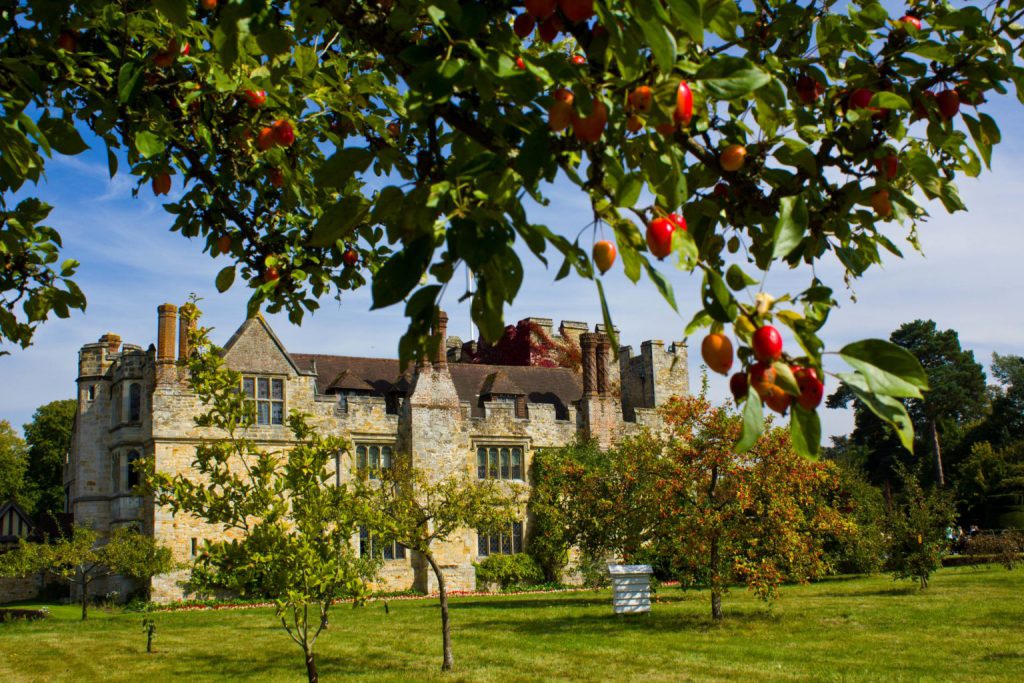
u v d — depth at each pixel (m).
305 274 6.16
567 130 2.75
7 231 5.34
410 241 2.85
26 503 59.75
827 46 3.54
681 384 51.81
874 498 36.84
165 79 4.90
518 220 2.54
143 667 16.91
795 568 19.83
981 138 3.58
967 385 69.25
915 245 3.91
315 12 3.22
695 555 20.53
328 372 40.72
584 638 18.78
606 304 2.34
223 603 32.84
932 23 3.52
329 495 11.09
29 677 16.11
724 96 2.42
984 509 47.91
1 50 4.45
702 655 15.97
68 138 4.30
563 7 2.45
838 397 68.88
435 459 38.84
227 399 10.27
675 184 2.53
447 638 15.74
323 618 11.27
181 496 10.06
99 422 39.16
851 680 13.02
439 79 2.62
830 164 3.38
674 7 2.24
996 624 18.39
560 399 46.25
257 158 5.73
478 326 2.76
